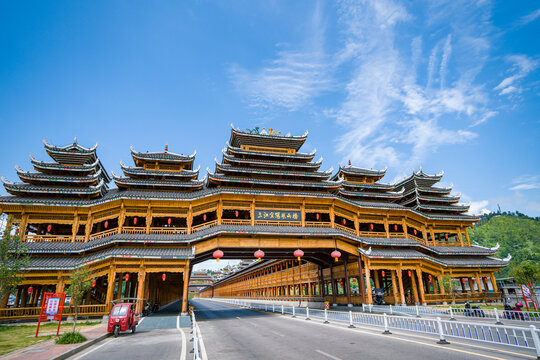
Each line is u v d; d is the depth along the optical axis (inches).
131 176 1508.4
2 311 1141.1
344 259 1649.9
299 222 1507.1
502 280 2440.9
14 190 1334.9
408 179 2124.8
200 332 896.3
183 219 1637.6
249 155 1704.0
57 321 1155.9
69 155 1518.2
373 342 615.2
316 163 1713.8
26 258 960.3
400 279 1589.6
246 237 1412.4
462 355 473.1
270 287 2938.0
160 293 2374.5
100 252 1305.4
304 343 637.3
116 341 757.9
